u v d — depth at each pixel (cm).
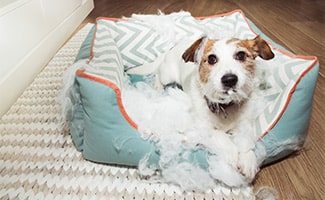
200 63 100
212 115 101
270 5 330
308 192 91
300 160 104
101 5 348
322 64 175
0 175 101
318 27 247
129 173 101
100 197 92
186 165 93
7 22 143
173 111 107
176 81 136
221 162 90
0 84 134
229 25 163
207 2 353
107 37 147
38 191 94
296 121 100
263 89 117
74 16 257
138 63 158
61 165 105
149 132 96
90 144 101
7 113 136
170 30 161
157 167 97
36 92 153
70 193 93
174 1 363
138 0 372
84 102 98
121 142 96
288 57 122
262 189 92
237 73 88
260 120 102
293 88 99
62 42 222
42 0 186
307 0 348
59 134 121
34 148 114
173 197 92
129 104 107
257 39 99
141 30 159
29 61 163
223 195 92
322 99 139
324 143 111
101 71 113
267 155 97
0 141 118
